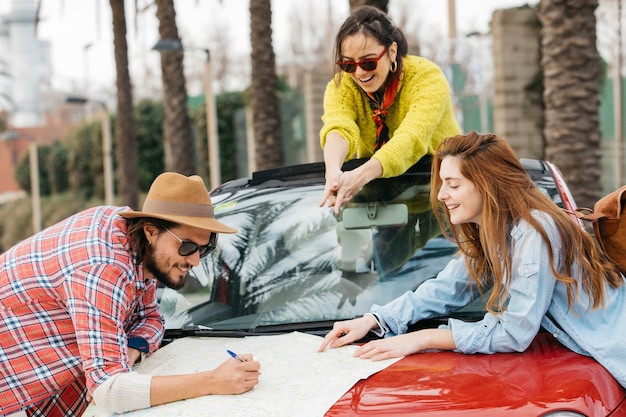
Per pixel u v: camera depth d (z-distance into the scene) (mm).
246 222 3602
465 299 3014
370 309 3092
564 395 2309
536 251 2672
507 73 16203
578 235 2746
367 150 3992
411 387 2410
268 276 3371
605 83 19156
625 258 2896
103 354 2574
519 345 2650
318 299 3221
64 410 3027
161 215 2674
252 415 2342
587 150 8836
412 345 2703
